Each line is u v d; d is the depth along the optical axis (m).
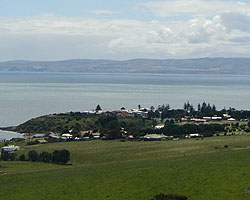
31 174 75.38
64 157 106.25
